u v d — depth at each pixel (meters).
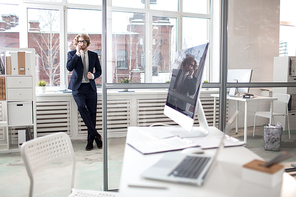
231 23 2.55
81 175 2.69
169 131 1.58
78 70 3.47
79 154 3.40
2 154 3.40
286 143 2.69
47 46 4.19
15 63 3.40
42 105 3.93
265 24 2.63
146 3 2.39
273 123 2.69
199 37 2.53
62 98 3.94
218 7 2.54
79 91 3.50
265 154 2.67
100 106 4.03
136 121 2.43
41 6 4.09
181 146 1.22
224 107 2.60
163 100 2.46
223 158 1.07
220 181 0.84
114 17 2.34
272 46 2.66
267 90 2.67
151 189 0.78
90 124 3.51
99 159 3.20
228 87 2.60
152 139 1.39
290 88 2.71
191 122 1.30
